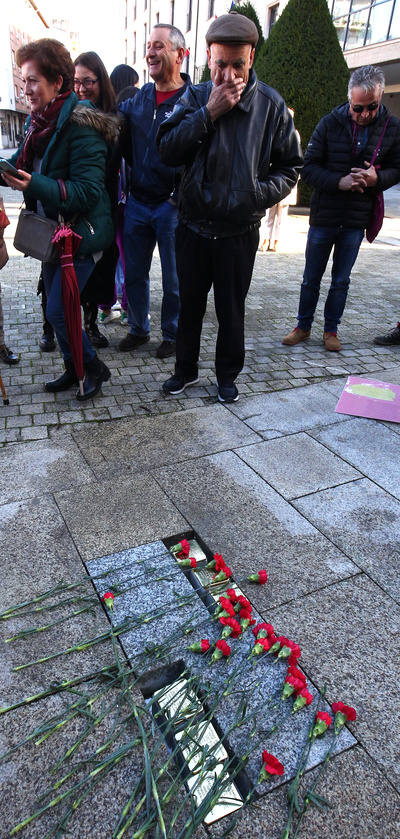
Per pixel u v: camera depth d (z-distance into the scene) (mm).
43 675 1675
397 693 1676
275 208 8328
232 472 2746
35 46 2523
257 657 1765
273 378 3939
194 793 1399
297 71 11633
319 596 2018
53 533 2256
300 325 4613
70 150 2734
